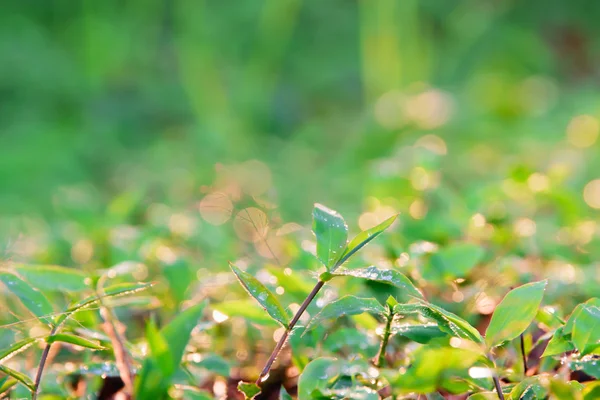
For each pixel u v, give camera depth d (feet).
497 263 1.89
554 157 4.54
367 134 6.04
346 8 9.31
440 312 1.53
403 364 1.63
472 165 4.82
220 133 6.46
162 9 8.95
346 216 2.78
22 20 8.68
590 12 9.35
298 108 7.89
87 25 8.00
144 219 2.73
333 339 1.65
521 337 1.62
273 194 3.67
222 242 2.39
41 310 1.61
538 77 8.20
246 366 1.79
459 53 8.74
